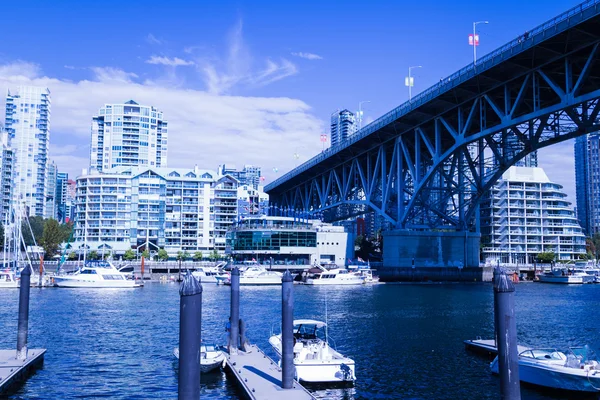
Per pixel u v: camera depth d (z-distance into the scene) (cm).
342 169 13812
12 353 3281
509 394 1898
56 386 2894
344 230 13125
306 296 8162
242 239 12688
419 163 10369
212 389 2800
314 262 12706
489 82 7962
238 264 12000
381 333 4566
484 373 3177
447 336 4419
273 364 3102
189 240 16175
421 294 8588
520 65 7300
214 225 16375
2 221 18500
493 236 15825
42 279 9588
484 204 16200
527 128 8725
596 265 15438
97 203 15588
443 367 3322
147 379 3052
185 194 16275
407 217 11181
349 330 4725
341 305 6838
